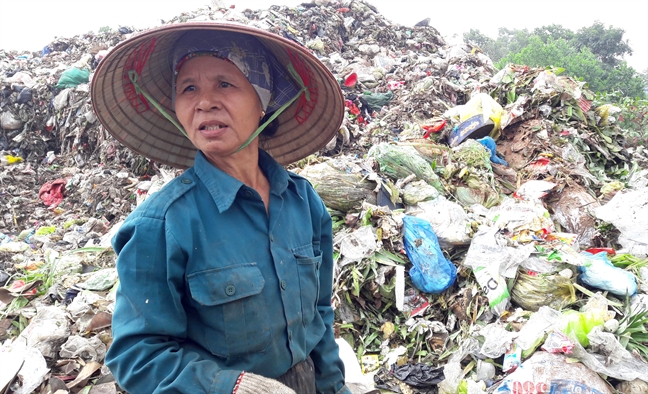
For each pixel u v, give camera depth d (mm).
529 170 5406
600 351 2760
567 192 4926
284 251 1386
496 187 5121
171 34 1392
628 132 8594
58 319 3246
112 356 1202
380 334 3502
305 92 1565
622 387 2654
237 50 1339
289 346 1380
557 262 3508
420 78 8883
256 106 1403
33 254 5102
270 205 1440
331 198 4262
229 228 1305
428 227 3934
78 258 4301
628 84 31344
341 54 10797
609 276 3418
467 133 5883
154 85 1545
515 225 4082
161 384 1146
